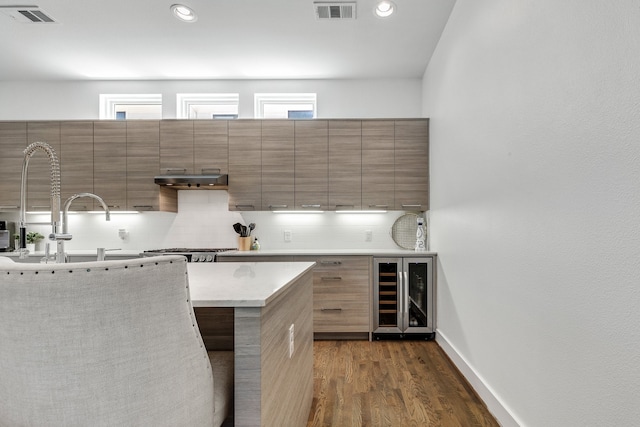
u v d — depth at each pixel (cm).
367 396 223
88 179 373
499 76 191
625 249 105
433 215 348
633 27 102
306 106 420
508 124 180
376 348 315
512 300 176
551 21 142
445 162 303
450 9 275
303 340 181
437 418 197
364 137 369
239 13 279
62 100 405
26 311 74
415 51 340
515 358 173
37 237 389
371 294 340
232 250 382
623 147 105
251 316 106
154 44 328
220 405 108
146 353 81
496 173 195
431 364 276
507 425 180
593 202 118
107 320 76
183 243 403
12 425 79
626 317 105
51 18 285
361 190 368
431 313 336
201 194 405
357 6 270
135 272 78
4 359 76
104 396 78
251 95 404
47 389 76
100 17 284
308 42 324
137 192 371
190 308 91
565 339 133
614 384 109
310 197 370
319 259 343
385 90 400
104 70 380
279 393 130
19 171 371
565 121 133
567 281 132
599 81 115
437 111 330
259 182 371
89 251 382
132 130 374
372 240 397
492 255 201
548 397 144
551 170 142
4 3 266
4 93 405
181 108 414
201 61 361
